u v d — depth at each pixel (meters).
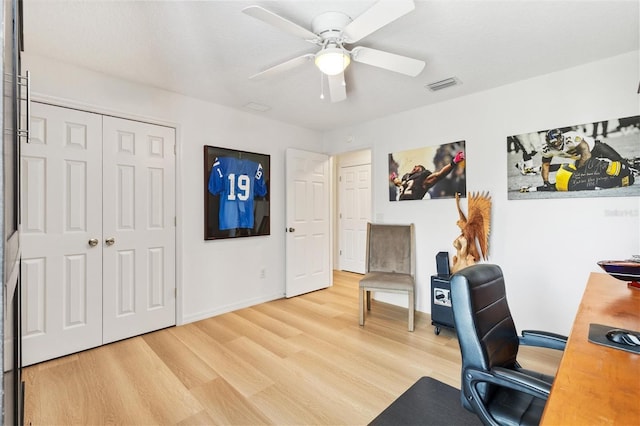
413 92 2.91
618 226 2.24
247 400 1.83
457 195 3.04
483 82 2.69
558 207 2.48
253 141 3.57
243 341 2.62
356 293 4.12
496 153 2.80
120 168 2.63
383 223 3.69
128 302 2.68
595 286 1.68
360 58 1.91
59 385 1.97
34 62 2.21
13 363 0.86
